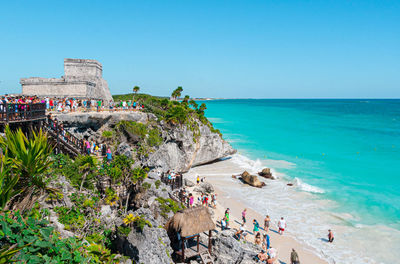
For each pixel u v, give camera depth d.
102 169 21.61
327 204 30.53
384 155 54.31
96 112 31.09
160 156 35.28
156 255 14.33
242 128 98.31
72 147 22.80
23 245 7.55
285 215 27.81
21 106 17.55
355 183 37.56
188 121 40.97
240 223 25.73
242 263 17.58
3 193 8.37
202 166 46.47
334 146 63.91
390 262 19.83
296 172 43.16
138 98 58.69
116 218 17.20
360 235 23.72
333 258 20.34
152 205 20.98
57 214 14.34
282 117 140.50
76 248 9.59
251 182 36.84
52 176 16.47
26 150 9.44
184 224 17.47
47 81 37.28
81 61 42.41
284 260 20.16
